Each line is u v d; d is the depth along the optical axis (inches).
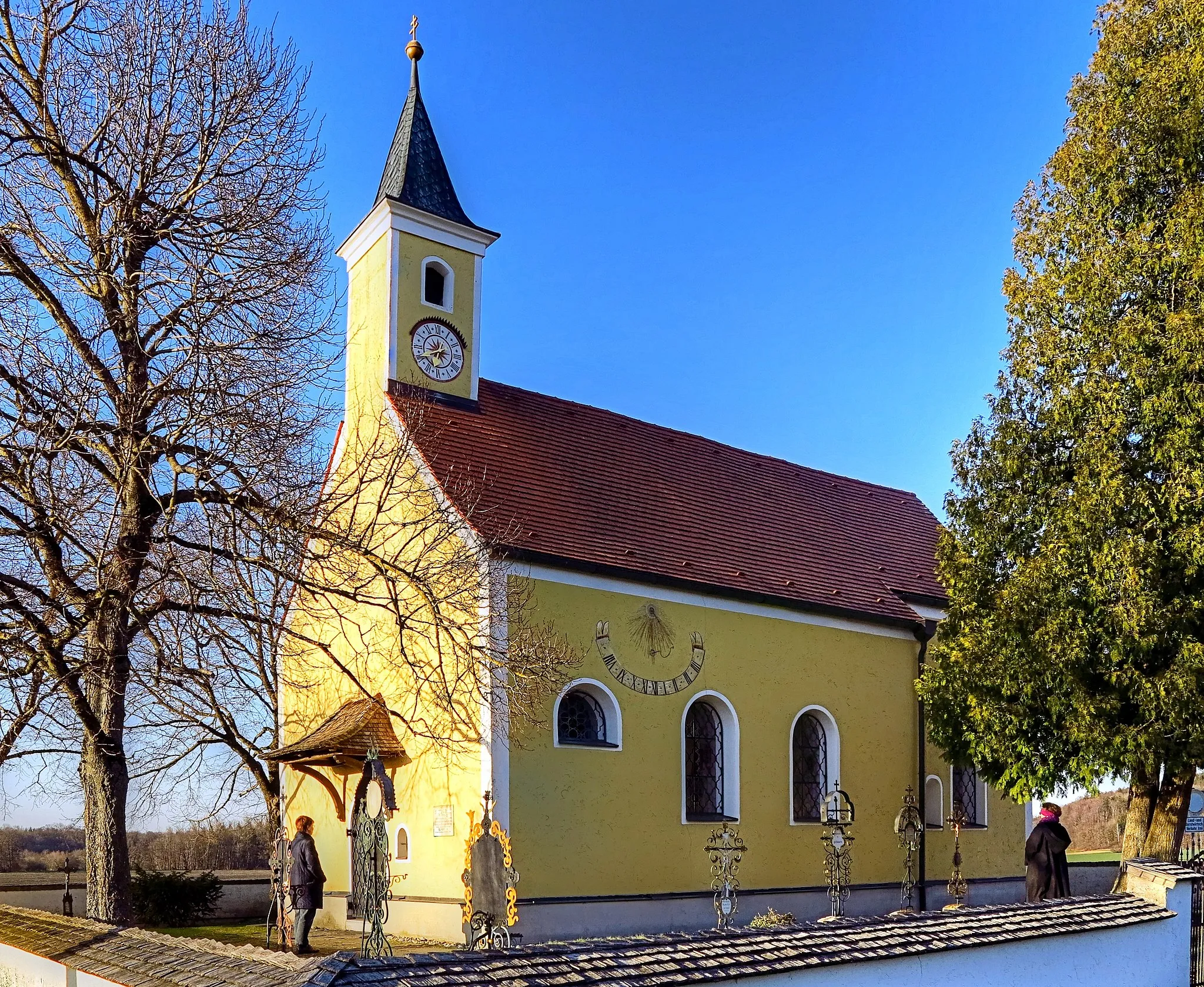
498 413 817.5
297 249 555.8
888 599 898.7
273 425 529.3
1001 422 739.4
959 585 743.1
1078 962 424.8
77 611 521.7
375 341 793.6
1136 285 672.4
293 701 815.1
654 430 934.4
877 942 354.3
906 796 812.0
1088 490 661.9
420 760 678.5
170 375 501.4
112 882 487.5
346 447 715.4
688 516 833.5
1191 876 484.7
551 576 673.6
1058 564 664.4
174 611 525.7
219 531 518.3
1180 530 627.2
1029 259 737.0
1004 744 696.4
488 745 621.0
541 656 609.3
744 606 776.9
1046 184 738.2
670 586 730.8
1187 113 668.7
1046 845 554.6
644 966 293.4
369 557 557.3
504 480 735.1
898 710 871.1
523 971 273.9
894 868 832.3
